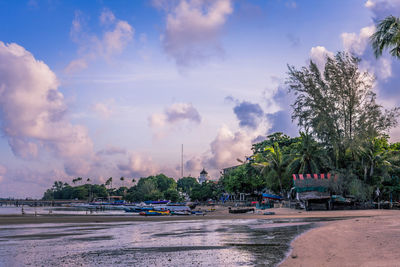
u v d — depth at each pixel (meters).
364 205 47.31
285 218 34.59
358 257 10.29
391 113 48.81
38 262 11.66
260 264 10.70
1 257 12.66
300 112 53.56
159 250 13.96
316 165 56.50
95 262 11.52
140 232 22.02
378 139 54.22
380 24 31.19
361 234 15.60
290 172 61.78
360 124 50.22
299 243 14.98
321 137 52.78
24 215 47.41
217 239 17.36
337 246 12.98
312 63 53.44
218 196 130.50
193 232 21.39
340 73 51.47
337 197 47.09
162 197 157.88
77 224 29.91
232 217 37.84
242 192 93.62
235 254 12.66
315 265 9.88
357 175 51.56
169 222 31.67
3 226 27.83
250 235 19.00
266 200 65.75
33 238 18.94
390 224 19.50
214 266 10.53
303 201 48.47
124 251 13.81
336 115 51.47
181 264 10.93
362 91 51.44
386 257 9.81
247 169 86.94
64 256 12.77
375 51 31.92
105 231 22.98
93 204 146.50
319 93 52.50
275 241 16.14
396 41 29.64
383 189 51.69
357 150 50.22
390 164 49.44
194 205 87.25
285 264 10.50
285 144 93.81
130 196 178.38
